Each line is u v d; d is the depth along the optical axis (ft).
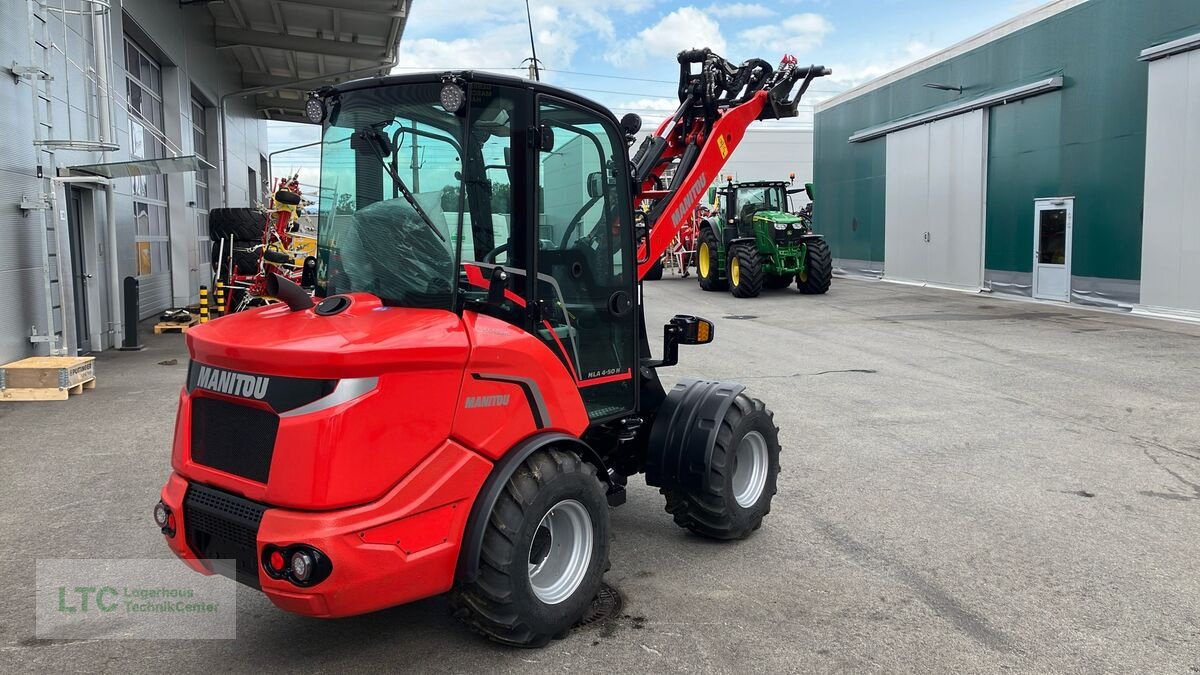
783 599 12.74
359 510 9.39
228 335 10.53
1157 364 31.60
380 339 9.64
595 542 11.78
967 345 37.06
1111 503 16.97
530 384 11.14
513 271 11.44
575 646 11.35
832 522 16.05
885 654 11.05
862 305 53.93
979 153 60.08
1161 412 24.43
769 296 60.64
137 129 47.60
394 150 11.47
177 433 11.19
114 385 29.78
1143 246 45.57
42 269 31.89
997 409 25.16
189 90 57.82
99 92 35.32
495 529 10.49
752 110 18.01
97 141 34.27
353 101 11.97
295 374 9.43
